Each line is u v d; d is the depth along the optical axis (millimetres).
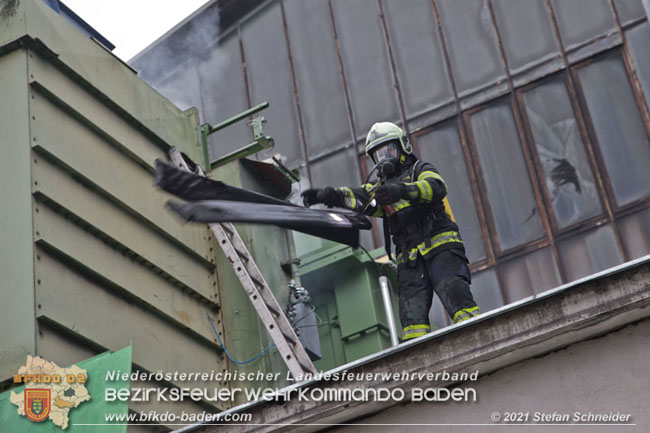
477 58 19344
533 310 4371
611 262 16516
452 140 18859
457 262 5844
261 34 21531
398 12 20531
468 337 4457
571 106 18062
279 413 4707
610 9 18438
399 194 5695
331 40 20844
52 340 7180
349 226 5285
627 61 17859
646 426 4145
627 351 4328
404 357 4559
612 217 16859
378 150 6258
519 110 18484
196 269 9414
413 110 19484
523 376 4469
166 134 9891
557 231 17250
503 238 17656
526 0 19344
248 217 4148
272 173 10727
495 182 18172
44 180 7793
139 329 8211
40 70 8328
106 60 9273
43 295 7238
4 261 7375
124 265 8367
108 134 8836
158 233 9023
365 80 20188
